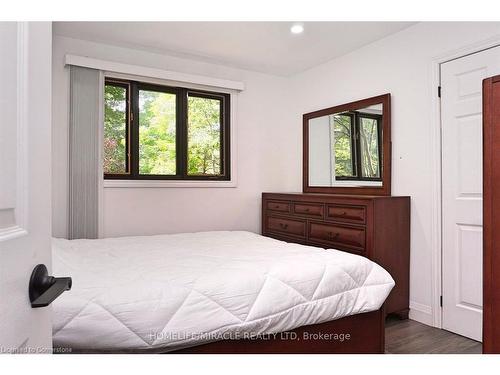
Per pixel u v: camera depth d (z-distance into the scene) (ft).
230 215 12.23
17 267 1.68
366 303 5.79
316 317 5.24
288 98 13.47
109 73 10.03
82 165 9.52
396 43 9.29
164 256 6.43
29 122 1.84
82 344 3.80
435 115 8.25
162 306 4.24
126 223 10.30
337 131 11.17
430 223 8.34
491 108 4.41
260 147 12.91
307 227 10.28
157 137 11.08
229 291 4.73
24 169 1.77
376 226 8.18
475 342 7.30
